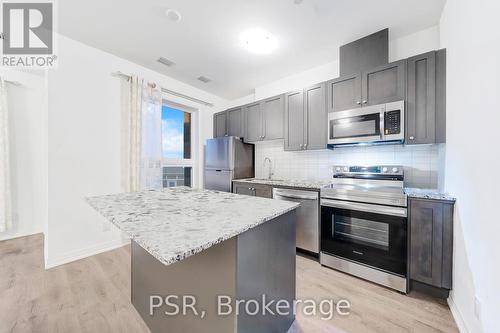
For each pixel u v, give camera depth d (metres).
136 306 1.52
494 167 0.98
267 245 1.09
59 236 2.23
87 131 2.42
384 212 1.80
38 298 1.65
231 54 2.62
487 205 1.05
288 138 2.87
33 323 1.40
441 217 1.56
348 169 2.47
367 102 2.16
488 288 1.03
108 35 2.25
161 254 0.61
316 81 2.95
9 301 1.62
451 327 1.36
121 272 2.06
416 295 1.70
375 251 1.86
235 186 3.18
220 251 0.93
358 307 1.56
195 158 3.86
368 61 2.21
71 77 2.32
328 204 2.14
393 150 2.31
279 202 1.35
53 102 2.21
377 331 1.34
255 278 1.00
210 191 1.77
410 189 2.02
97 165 2.50
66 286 1.82
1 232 2.86
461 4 1.41
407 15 1.92
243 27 2.10
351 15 1.92
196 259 1.04
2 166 2.77
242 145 3.46
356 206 1.95
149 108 2.90
